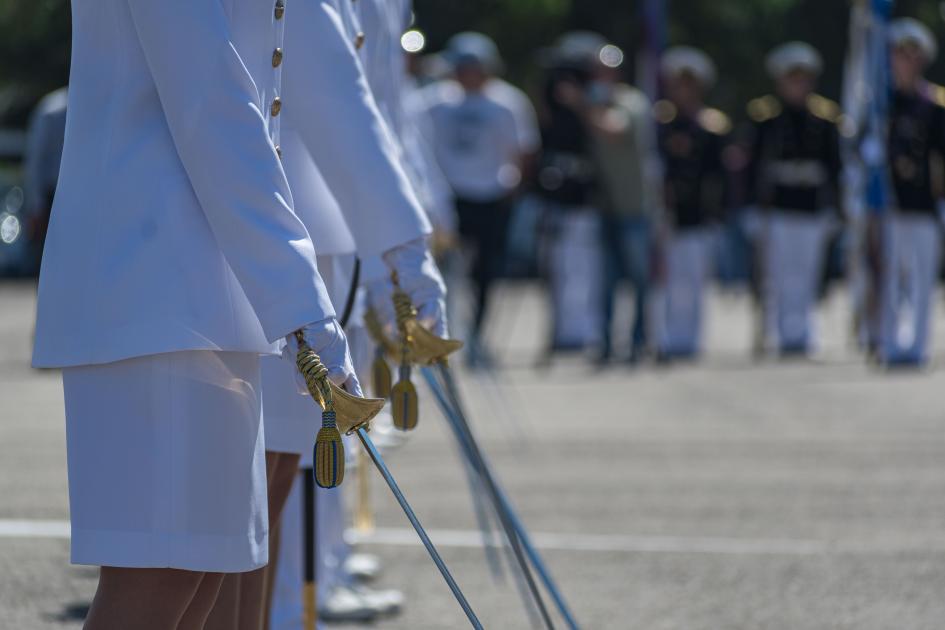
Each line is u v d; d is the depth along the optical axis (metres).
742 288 69.38
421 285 10.95
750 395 33.88
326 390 8.36
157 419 8.35
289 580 13.88
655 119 42.62
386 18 12.80
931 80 91.81
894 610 16.11
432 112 40.19
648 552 18.62
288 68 10.57
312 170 11.13
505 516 12.70
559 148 41.56
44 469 23.89
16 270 81.69
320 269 11.34
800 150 42.03
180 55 8.29
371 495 22.17
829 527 20.03
